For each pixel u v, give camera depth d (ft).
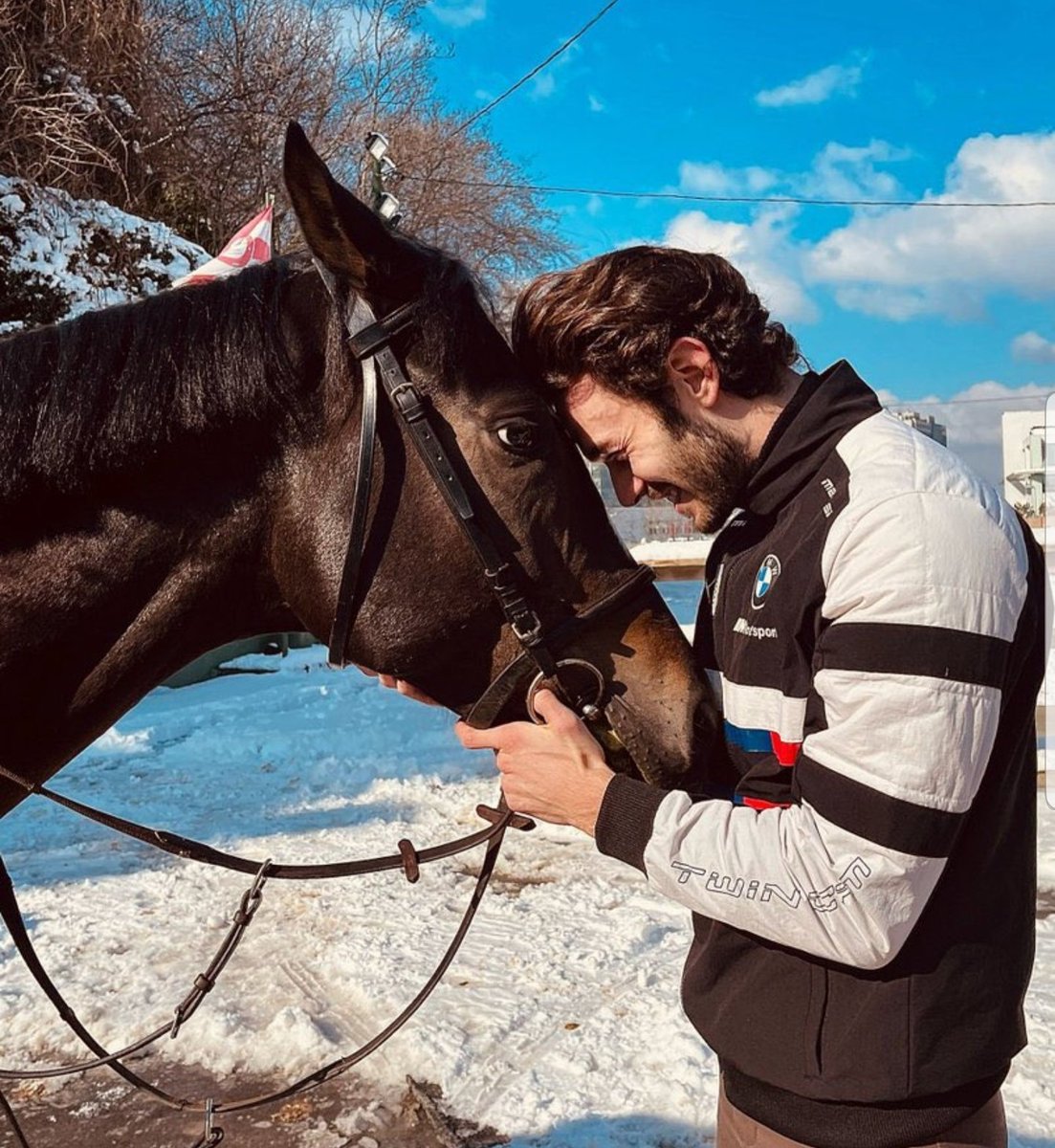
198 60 53.36
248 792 19.02
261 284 5.13
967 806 3.54
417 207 62.59
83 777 20.27
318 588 5.08
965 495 3.72
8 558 4.92
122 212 36.58
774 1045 3.95
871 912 3.50
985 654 3.53
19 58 36.88
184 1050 10.30
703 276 4.22
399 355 4.93
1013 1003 3.94
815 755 3.67
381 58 64.39
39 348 4.96
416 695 5.71
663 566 18.89
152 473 4.93
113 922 13.26
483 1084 9.39
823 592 3.88
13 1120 5.45
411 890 13.99
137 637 5.07
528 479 4.92
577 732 4.23
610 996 10.91
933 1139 3.83
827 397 4.07
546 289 4.70
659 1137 8.66
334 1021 10.67
